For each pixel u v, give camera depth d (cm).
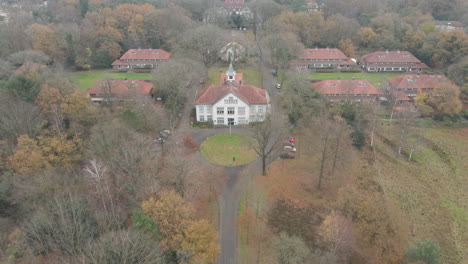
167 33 17100
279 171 8338
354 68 16162
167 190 5728
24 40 14262
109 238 4550
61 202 5228
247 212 6956
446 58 15138
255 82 14088
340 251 5962
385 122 10944
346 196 6312
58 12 18562
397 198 7669
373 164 8894
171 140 9444
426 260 5141
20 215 5503
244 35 19762
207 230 5312
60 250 4866
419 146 9806
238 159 8825
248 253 5950
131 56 15788
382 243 5559
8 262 4347
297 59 14938
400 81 12825
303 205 7262
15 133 7125
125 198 6175
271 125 8419
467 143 10112
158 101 11606
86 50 15900
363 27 18100
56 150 6712
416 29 17700
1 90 7894
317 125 9275
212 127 10525
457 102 10975
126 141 7044
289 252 5112
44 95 8050
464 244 6519
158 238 4788
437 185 8219
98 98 11244
